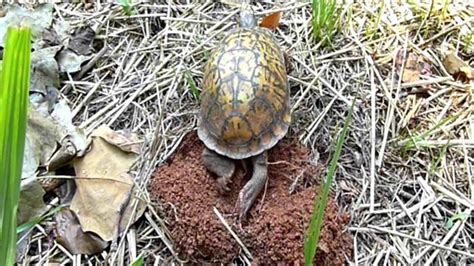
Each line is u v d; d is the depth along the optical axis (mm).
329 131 526
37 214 472
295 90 551
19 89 199
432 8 631
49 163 490
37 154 496
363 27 626
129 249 461
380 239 471
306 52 585
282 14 627
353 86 564
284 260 441
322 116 531
